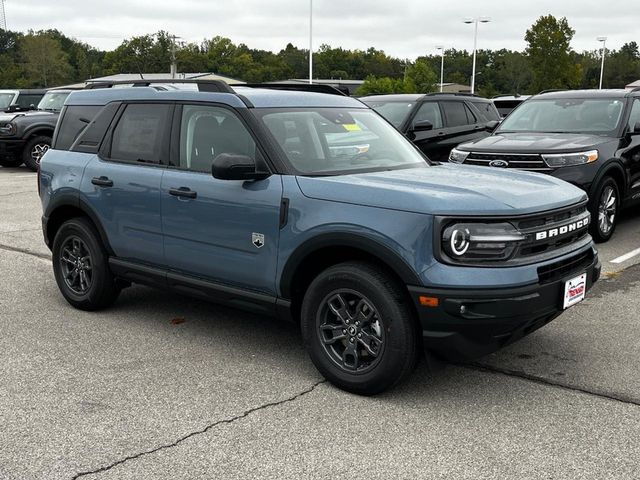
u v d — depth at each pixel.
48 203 5.87
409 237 3.77
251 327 5.40
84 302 5.72
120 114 5.45
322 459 3.39
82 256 5.75
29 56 113.88
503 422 3.77
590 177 7.95
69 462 3.36
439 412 3.89
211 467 3.32
